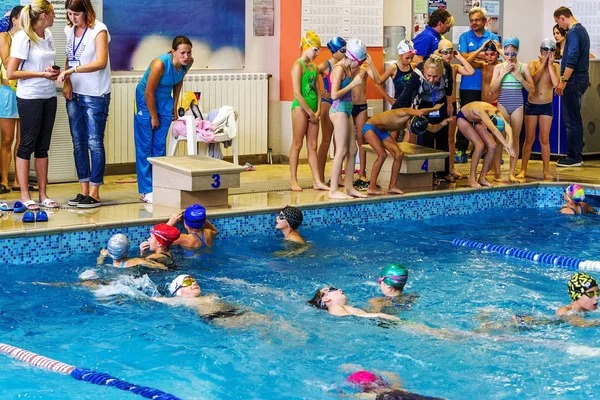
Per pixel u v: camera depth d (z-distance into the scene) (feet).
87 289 26.78
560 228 36.81
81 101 34.19
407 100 39.65
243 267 29.60
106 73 34.35
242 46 47.65
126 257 29.58
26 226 30.71
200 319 24.11
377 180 40.81
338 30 47.91
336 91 36.29
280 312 24.66
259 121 47.42
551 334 23.00
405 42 40.88
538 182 42.22
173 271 28.91
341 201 36.86
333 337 22.70
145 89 36.24
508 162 50.16
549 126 42.68
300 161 48.32
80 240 31.14
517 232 35.94
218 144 42.42
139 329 23.34
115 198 36.91
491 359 21.24
